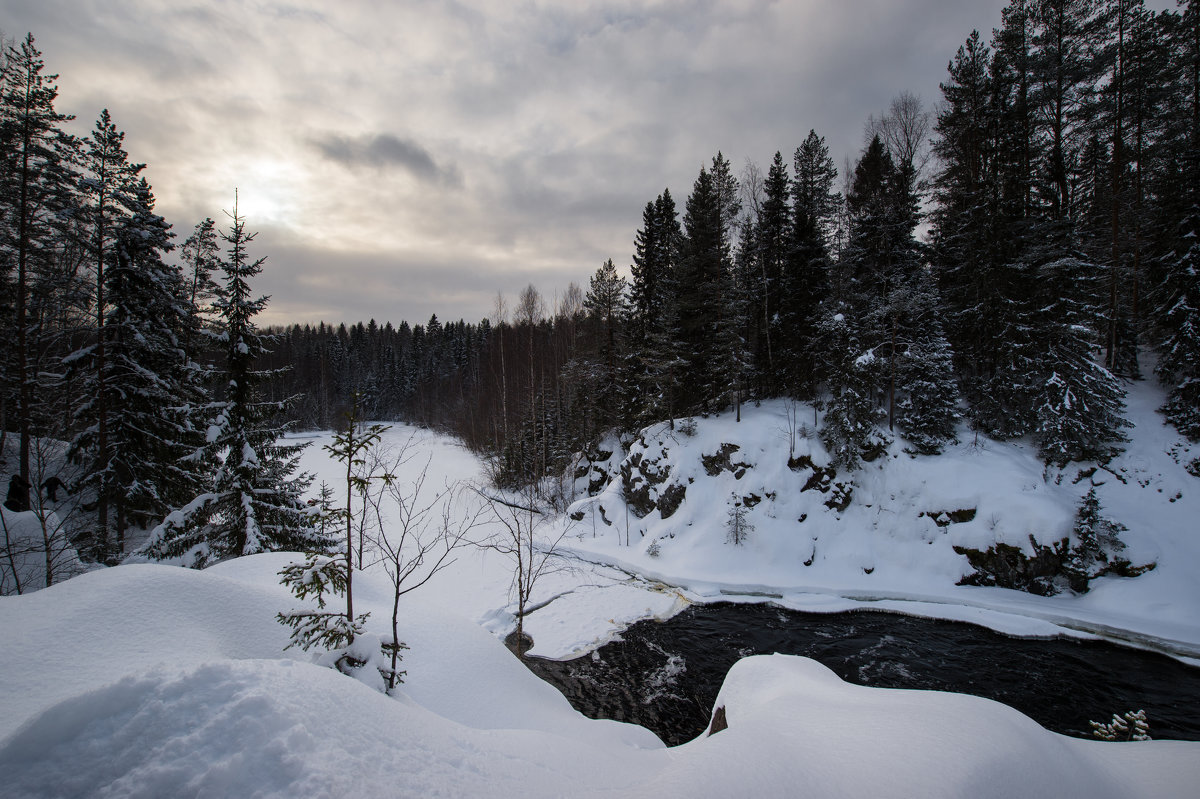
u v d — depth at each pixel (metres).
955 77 27.70
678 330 29.00
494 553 22.92
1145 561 16.81
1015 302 21.80
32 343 18.97
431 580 19.53
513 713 7.55
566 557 23.36
